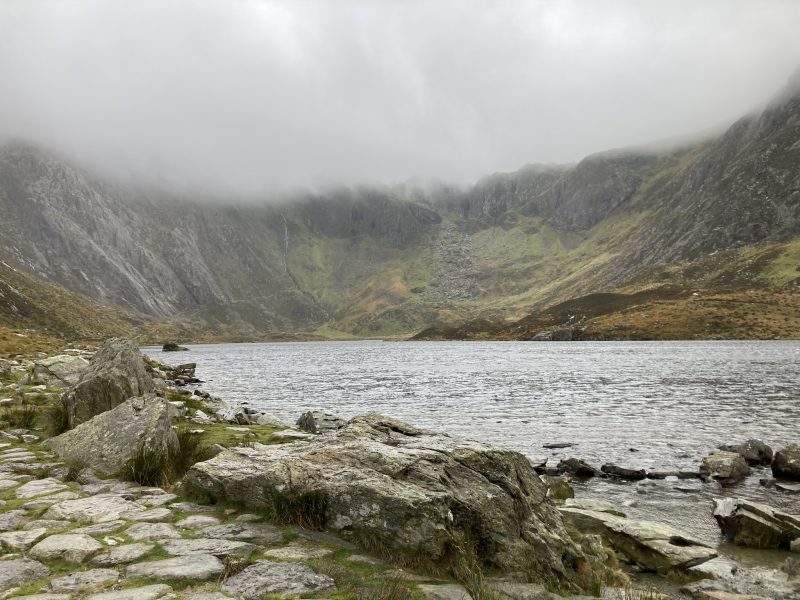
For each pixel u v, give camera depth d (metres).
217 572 7.24
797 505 19.00
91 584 6.75
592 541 12.24
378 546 8.45
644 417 39.47
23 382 29.64
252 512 10.03
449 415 41.06
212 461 11.40
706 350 134.75
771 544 14.59
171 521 9.48
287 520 9.45
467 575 7.93
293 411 43.12
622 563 12.82
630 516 17.55
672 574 12.16
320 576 7.27
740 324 198.38
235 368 105.31
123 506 10.35
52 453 14.80
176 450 14.33
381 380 74.44
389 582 7.20
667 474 23.17
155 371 44.03
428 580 7.72
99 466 13.27
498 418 39.50
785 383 61.69
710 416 39.62
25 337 78.31
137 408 15.11
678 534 13.69
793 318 197.12
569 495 18.95
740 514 15.26
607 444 30.23
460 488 9.77
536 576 8.87
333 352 196.50
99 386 18.72
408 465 9.89
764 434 32.91
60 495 11.10
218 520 9.61
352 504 9.07
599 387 60.53
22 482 12.15
